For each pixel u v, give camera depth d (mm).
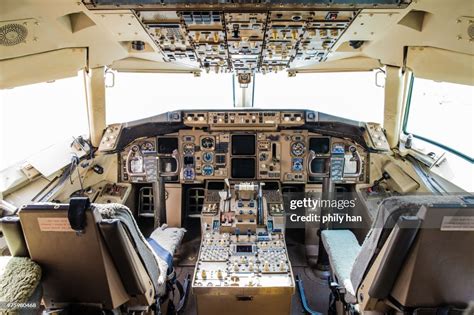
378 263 1836
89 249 1805
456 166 3373
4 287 1688
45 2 2125
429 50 3033
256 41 2865
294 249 4180
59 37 2725
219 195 3805
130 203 4328
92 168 4055
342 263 2551
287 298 2592
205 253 2955
